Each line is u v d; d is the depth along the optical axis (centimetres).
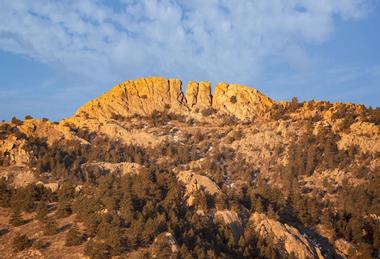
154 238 14525
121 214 15350
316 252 17025
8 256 14562
